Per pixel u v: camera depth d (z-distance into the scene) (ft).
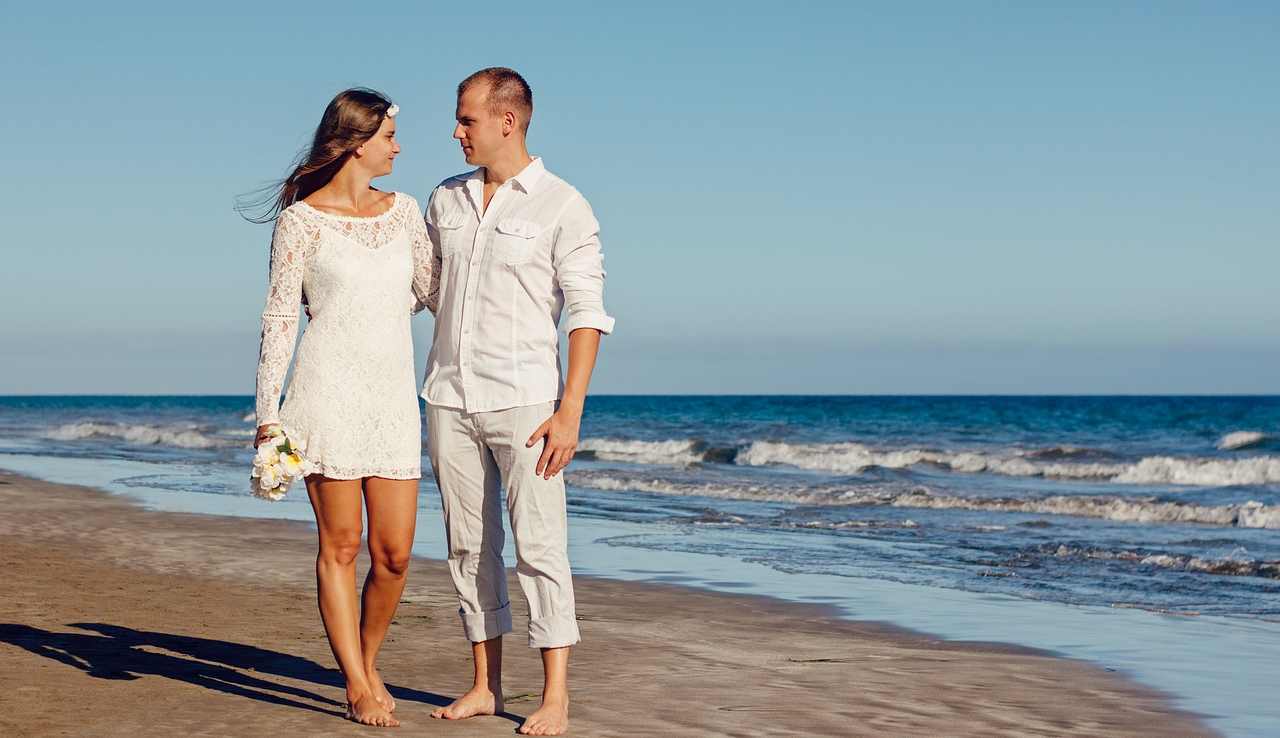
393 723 11.62
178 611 19.75
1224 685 16.33
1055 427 145.79
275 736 11.12
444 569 27.89
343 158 11.62
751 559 32.01
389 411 11.66
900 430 137.28
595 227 11.48
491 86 11.25
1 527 35.29
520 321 11.38
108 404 370.53
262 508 44.60
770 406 280.51
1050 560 32.14
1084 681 16.49
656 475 69.92
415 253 11.97
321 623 18.72
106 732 11.13
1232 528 42.63
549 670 11.68
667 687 14.85
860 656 18.22
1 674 13.66
